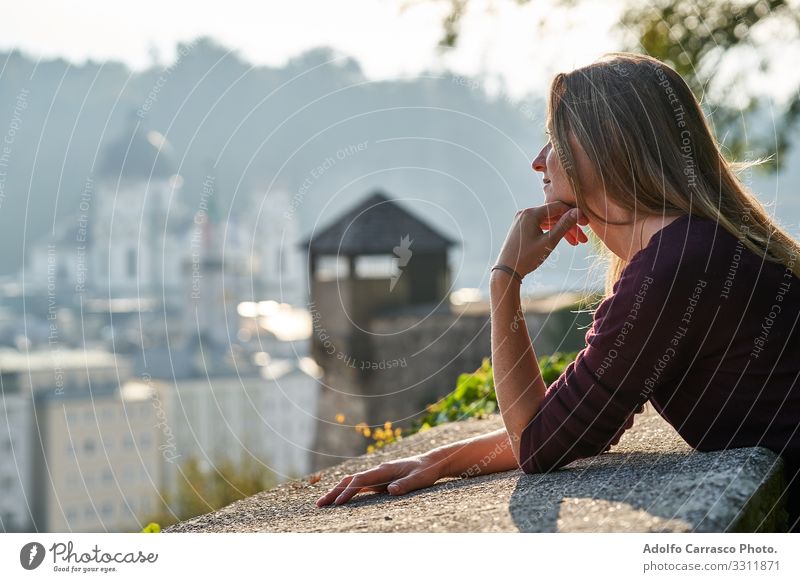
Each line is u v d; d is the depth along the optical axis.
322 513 2.29
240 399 57.91
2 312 75.88
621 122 2.13
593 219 2.29
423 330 26.06
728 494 1.66
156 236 88.38
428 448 3.35
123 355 65.56
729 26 8.92
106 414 58.22
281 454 56.19
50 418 57.00
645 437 2.69
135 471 57.97
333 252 28.95
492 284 2.27
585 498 1.81
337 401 28.33
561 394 2.12
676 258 1.97
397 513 2.02
